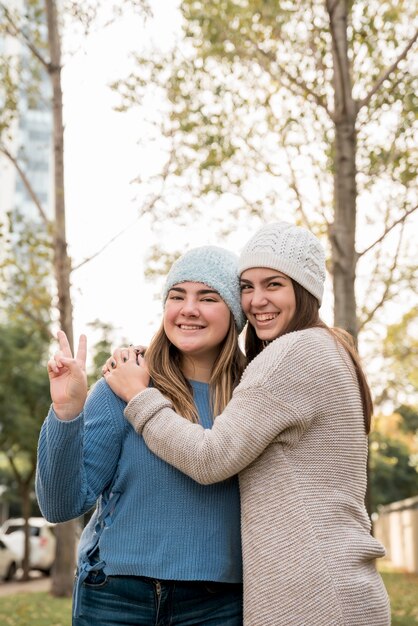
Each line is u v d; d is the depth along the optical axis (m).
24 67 11.16
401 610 10.24
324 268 3.03
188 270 2.86
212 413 2.84
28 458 21.22
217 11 7.89
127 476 2.66
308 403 2.64
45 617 9.88
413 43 7.34
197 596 2.62
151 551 2.59
